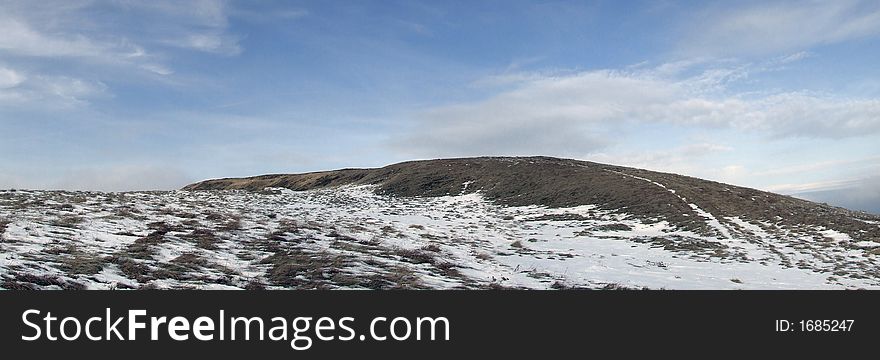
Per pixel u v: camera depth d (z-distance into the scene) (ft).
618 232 121.39
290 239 69.21
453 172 233.14
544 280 59.06
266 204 136.77
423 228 107.04
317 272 50.60
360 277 50.08
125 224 69.21
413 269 57.36
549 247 94.27
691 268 77.05
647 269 73.77
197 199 128.36
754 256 89.76
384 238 82.02
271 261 54.80
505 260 72.64
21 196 94.48
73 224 65.31
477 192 197.16
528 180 203.92
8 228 58.13
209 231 68.03
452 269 59.47
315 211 129.59
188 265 49.47
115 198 103.35
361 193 208.33
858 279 71.10
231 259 55.01
